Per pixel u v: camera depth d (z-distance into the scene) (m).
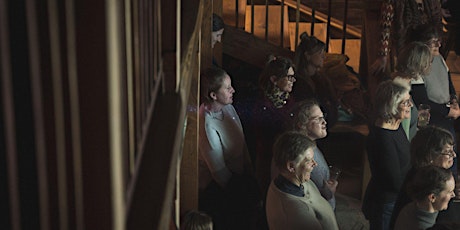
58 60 0.71
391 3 6.29
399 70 5.12
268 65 4.87
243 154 4.68
